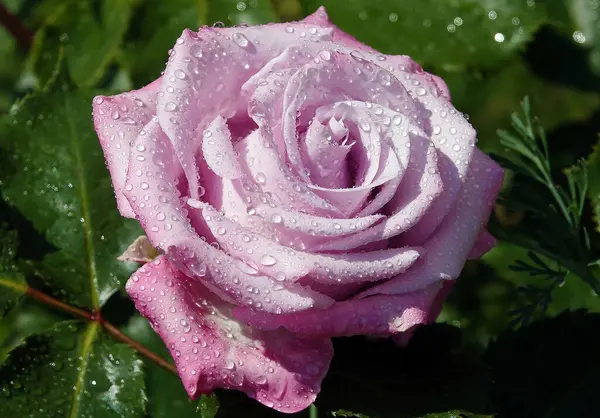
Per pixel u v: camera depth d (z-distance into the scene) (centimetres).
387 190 33
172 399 40
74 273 37
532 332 39
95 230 38
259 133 33
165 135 33
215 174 33
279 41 34
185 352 32
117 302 38
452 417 34
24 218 37
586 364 38
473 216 34
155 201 32
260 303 32
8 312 37
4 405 36
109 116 34
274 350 33
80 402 36
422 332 36
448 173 34
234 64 34
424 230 34
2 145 38
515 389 38
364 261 32
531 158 40
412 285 33
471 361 35
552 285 39
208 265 32
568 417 38
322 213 33
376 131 33
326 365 33
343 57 33
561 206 39
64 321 37
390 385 35
